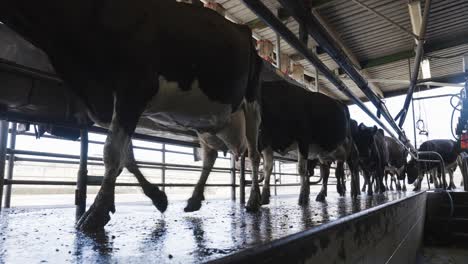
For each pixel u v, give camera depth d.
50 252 1.25
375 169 7.23
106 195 1.82
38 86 2.33
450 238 7.23
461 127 7.17
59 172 7.50
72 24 1.73
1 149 3.52
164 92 2.13
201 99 2.37
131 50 1.85
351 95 3.30
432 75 11.65
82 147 2.64
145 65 1.91
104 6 1.80
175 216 2.55
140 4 1.99
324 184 5.07
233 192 6.26
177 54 2.14
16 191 7.97
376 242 2.66
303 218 2.22
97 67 1.84
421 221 6.68
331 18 7.38
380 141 7.59
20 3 1.63
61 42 1.78
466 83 6.98
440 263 5.64
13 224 2.07
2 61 2.13
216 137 3.21
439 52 9.33
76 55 1.81
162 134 4.49
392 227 3.36
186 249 1.27
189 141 4.55
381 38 8.46
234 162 6.40
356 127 6.52
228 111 2.73
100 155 5.60
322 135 4.54
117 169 1.86
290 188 14.75
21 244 1.40
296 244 1.49
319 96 4.63
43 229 1.83
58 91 2.43
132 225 2.01
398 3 6.91
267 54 6.73
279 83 4.24
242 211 2.99
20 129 3.95
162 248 1.31
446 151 11.27
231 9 6.22
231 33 2.63
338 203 3.71
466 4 7.15
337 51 2.53
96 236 1.60
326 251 1.73
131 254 1.20
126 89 1.84
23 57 2.51
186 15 2.31
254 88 3.21
